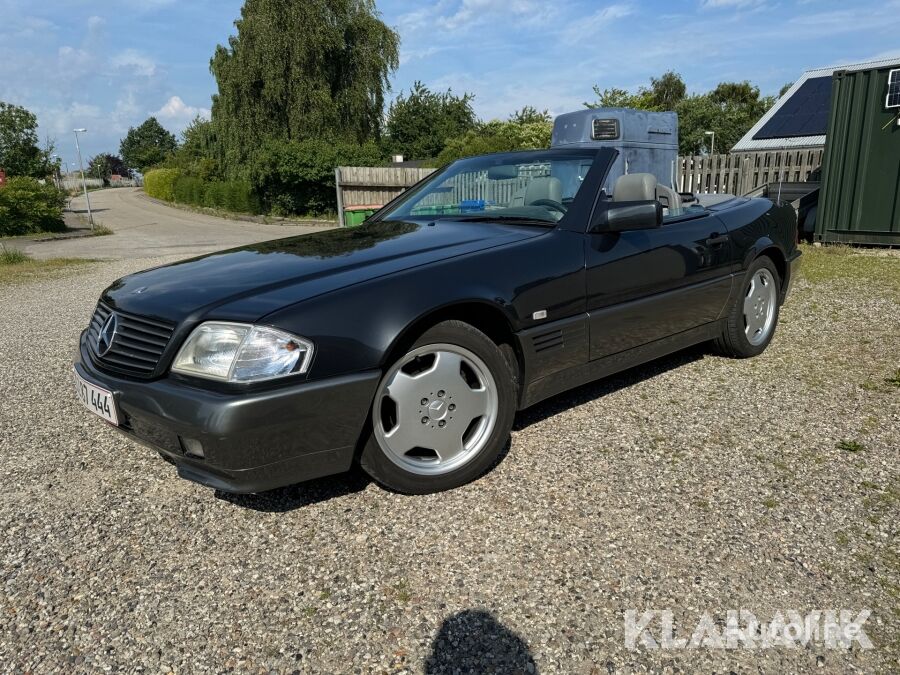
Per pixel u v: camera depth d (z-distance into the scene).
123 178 127.88
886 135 8.62
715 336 4.05
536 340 2.87
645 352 3.49
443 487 2.69
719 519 2.43
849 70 8.80
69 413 3.84
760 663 1.76
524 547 2.30
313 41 29.80
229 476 2.25
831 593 2.02
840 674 1.72
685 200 4.35
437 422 2.63
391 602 2.04
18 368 4.91
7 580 2.24
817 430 3.17
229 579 2.20
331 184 29.09
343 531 2.45
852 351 4.42
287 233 21.73
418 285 2.52
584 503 2.57
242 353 2.20
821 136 16.89
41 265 12.73
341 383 2.31
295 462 2.31
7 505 2.76
